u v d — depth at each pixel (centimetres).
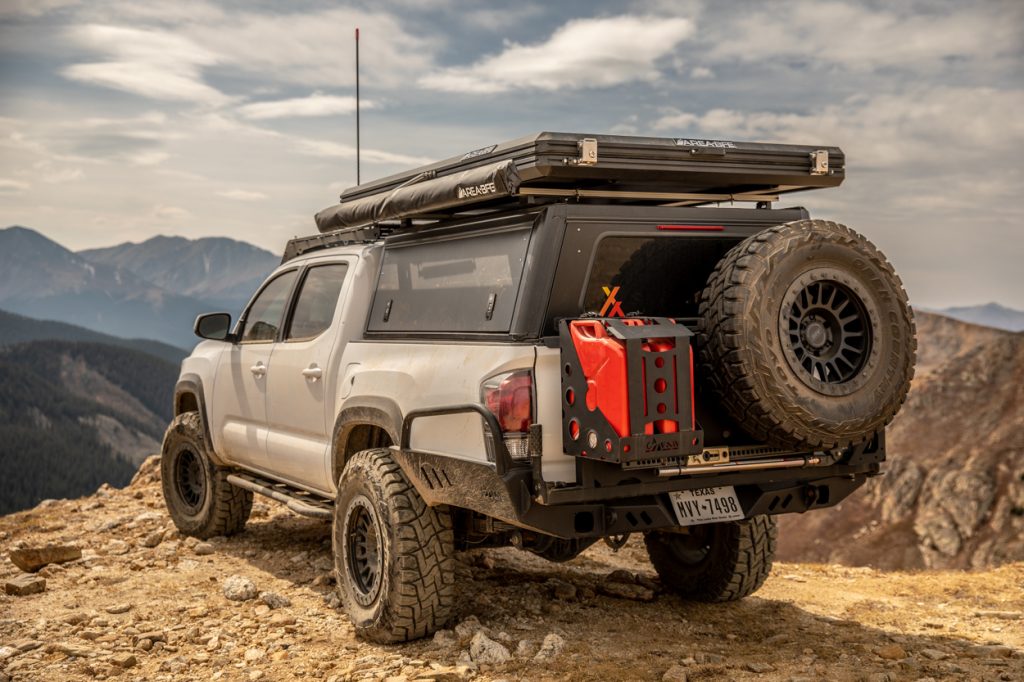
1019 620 559
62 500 895
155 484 955
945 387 14575
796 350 406
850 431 405
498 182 401
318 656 449
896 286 419
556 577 604
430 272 487
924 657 444
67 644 468
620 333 365
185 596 557
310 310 589
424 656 438
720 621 511
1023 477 11906
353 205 544
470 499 410
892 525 12462
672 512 410
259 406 626
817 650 454
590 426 374
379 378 484
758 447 420
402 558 443
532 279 410
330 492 554
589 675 409
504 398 391
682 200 496
